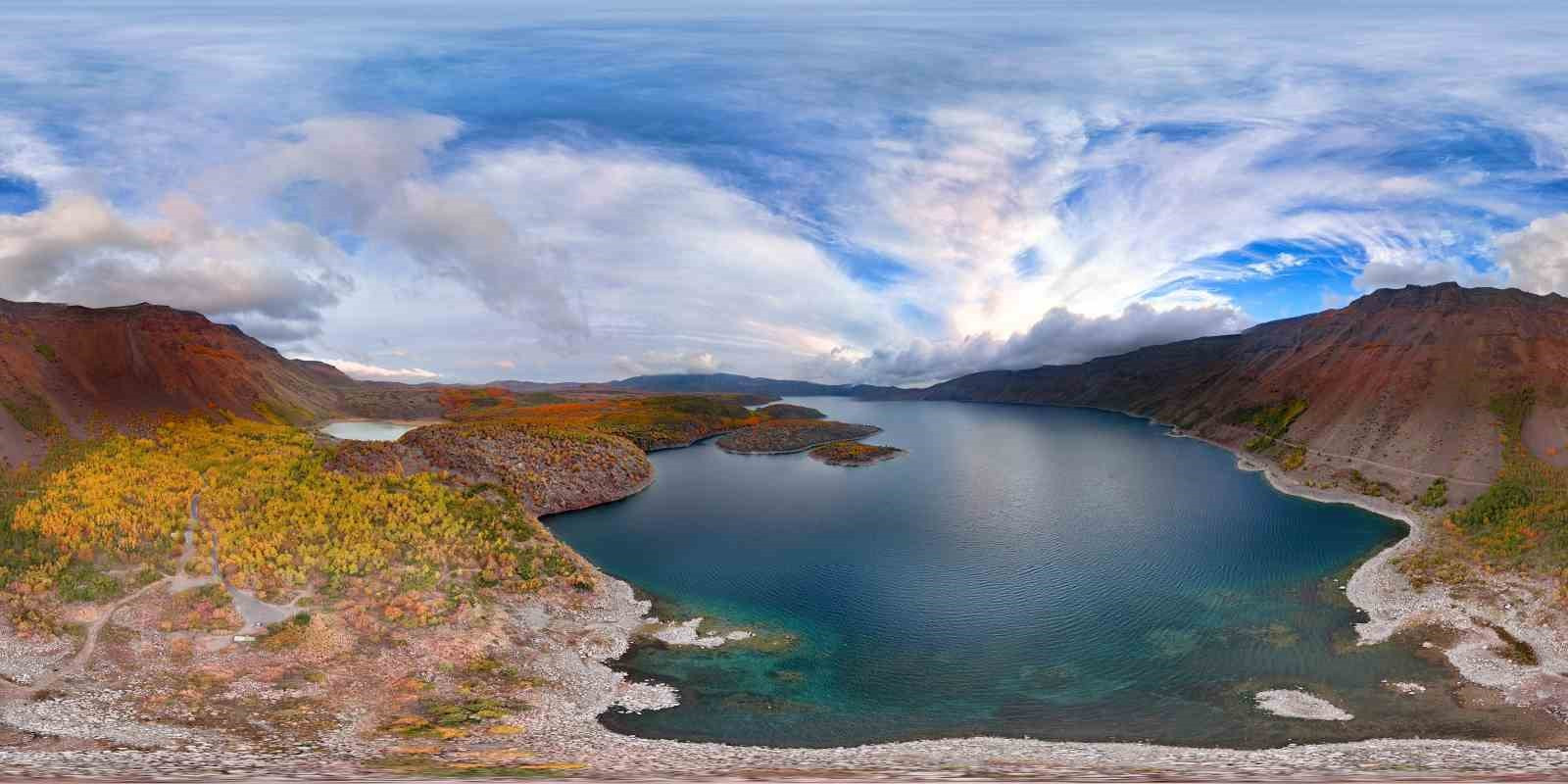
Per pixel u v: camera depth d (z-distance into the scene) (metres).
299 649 65.62
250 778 36.53
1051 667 73.62
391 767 42.47
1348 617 84.81
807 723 61.53
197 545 83.62
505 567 89.88
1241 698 65.88
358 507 97.62
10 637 63.19
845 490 183.50
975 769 44.94
